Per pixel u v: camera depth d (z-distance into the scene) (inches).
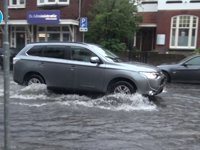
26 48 492.1
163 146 262.4
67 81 457.7
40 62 474.6
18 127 311.1
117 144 264.7
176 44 1079.0
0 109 390.6
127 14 1031.6
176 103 445.1
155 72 431.5
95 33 1040.2
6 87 176.2
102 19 1016.2
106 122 334.3
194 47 1058.7
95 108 396.2
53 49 473.1
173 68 671.1
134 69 425.7
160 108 407.8
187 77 664.4
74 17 1144.2
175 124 333.1
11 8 1226.6
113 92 434.9
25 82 489.1
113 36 1040.8
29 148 250.2
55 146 257.3
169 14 1082.1
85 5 1159.6
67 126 317.7
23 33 1234.0
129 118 352.8
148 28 1188.5
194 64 663.8
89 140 274.4
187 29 1066.1
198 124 335.6
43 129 306.3
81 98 450.9
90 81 444.1
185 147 261.1
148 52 1004.6
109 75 432.5
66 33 1174.3
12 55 901.8
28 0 1205.1
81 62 450.3
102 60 440.1
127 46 1097.4
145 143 269.0
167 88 593.6
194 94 526.9
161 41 1093.8
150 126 323.0
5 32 169.0
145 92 422.0
